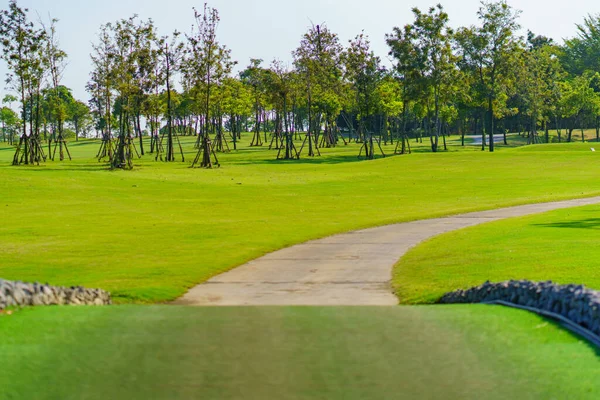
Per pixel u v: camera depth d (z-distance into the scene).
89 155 111.56
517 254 22.25
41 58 84.44
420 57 104.19
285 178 66.19
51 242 29.09
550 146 98.06
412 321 13.13
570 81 156.25
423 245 27.38
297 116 163.62
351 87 108.25
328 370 10.45
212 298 17.70
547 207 43.25
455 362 10.71
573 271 18.44
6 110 167.25
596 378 9.88
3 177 54.91
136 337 12.07
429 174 69.56
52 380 9.95
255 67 137.38
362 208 45.16
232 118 123.19
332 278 20.73
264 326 12.90
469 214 40.66
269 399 9.47
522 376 10.11
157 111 97.38
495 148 122.19
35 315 13.34
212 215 40.84
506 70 103.06
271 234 31.94
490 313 13.48
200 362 10.82
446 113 130.12
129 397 9.45
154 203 46.91
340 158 98.75
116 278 20.45
